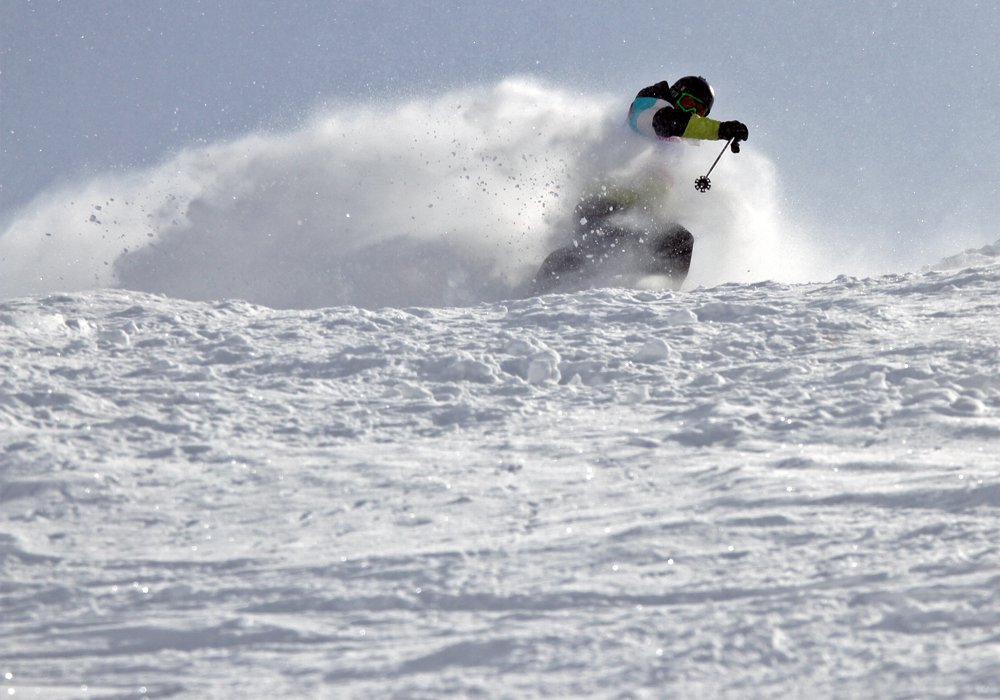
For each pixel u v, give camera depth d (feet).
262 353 81.97
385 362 79.10
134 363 79.56
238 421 66.39
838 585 39.09
